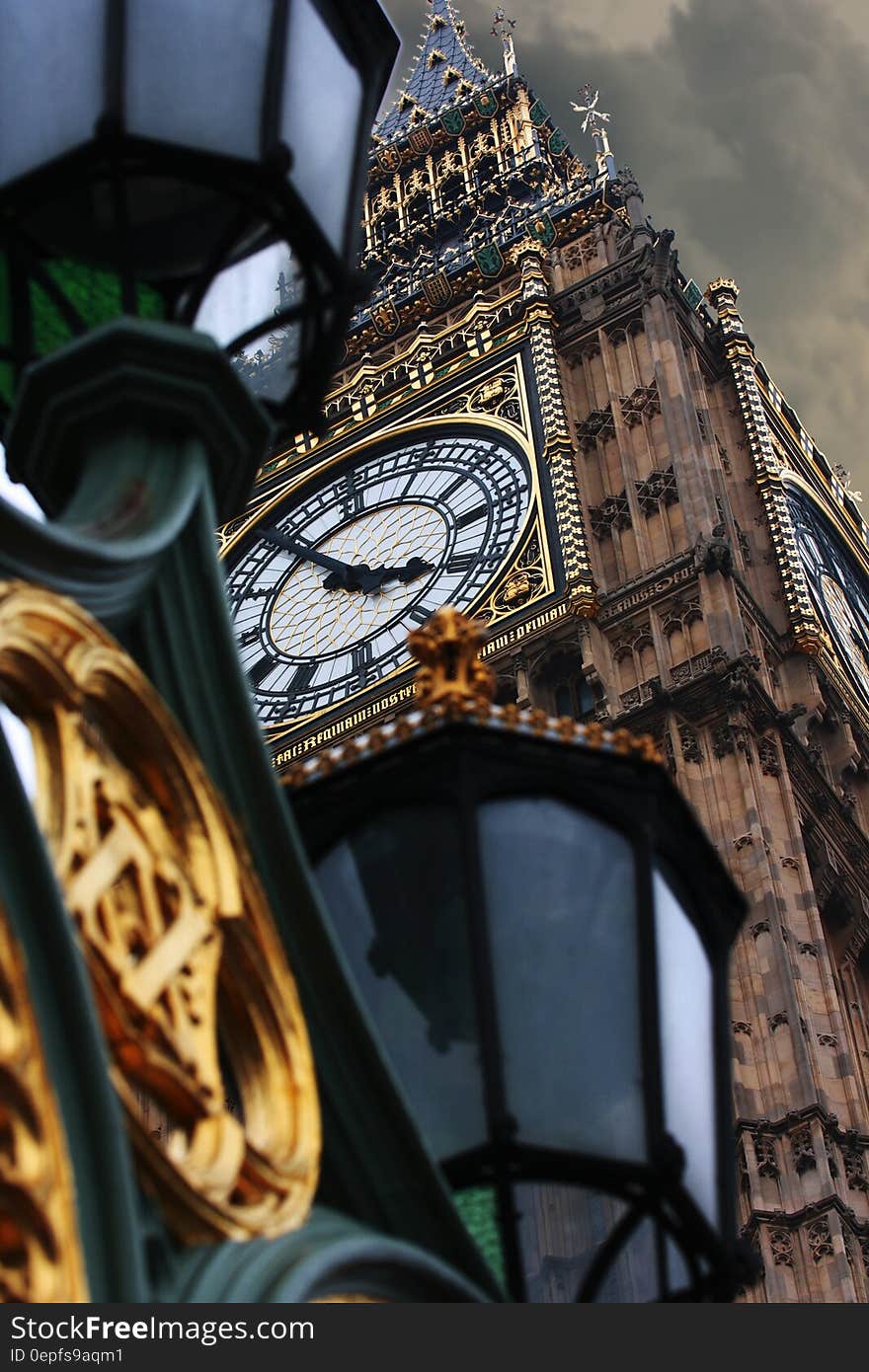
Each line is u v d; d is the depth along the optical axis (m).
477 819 5.40
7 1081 3.51
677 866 5.73
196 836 4.53
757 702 43.09
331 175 5.63
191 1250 4.08
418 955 5.33
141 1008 4.15
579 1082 5.19
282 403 5.70
